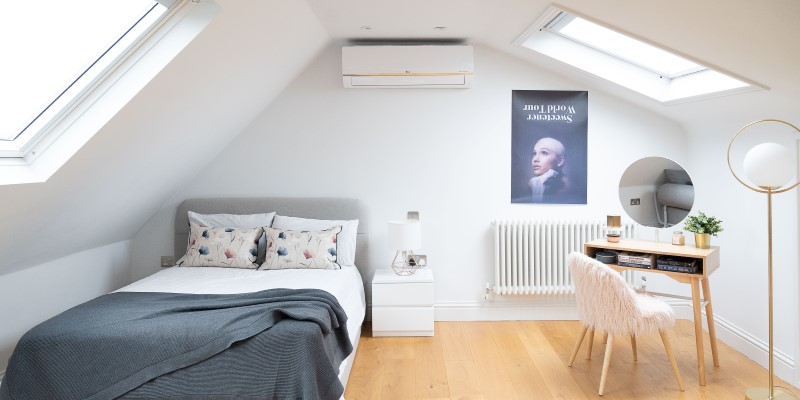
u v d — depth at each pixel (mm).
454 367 3576
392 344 4062
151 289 3309
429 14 3658
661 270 3520
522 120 4586
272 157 4625
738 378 3357
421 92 4586
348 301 3531
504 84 4574
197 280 3588
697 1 2309
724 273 4082
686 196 3893
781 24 2209
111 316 2625
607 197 4605
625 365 3588
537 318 4660
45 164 2525
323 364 2518
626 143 4590
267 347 2414
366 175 4629
